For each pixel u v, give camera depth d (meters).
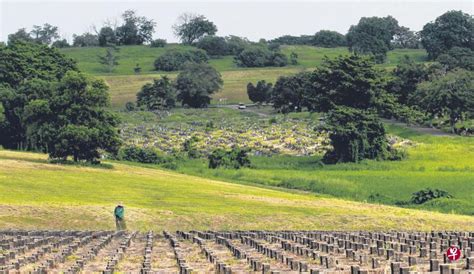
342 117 170.75
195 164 164.12
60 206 87.62
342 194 123.25
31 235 69.62
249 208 95.50
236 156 160.88
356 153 167.75
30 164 130.62
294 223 86.62
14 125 167.62
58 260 51.41
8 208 84.62
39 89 166.25
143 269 45.62
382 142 170.88
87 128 138.12
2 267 48.12
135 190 109.31
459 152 171.25
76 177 119.12
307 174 144.62
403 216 91.81
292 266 47.56
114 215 82.00
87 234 70.56
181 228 83.31
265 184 136.12
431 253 52.34
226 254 56.09
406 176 139.75
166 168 157.50
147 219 85.12
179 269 47.53
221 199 104.06
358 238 64.56
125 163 158.75
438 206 109.38
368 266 48.16
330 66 184.62
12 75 190.12
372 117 171.50
